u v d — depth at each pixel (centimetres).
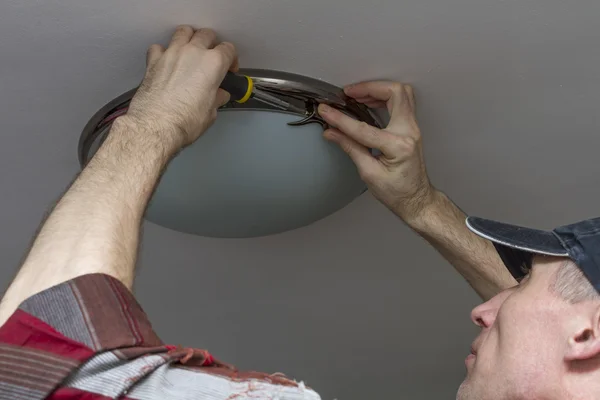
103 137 150
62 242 101
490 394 112
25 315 90
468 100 147
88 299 93
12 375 87
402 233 192
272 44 131
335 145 143
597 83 142
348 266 208
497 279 164
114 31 126
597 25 127
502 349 111
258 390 97
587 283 105
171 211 153
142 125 119
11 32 126
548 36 130
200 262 205
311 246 197
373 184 149
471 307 231
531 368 106
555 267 109
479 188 179
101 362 89
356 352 260
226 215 153
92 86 139
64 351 89
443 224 162
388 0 121
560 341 104
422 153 147
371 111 149
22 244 196
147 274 211
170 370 94
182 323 241
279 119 136
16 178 168
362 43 131
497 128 156
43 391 86
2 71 135
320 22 126
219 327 243
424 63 137
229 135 136
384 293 223
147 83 124
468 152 164
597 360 102
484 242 166
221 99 129
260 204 150
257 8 122
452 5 123
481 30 129
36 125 150
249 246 196
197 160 137
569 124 154
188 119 122
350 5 122
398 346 256
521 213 189
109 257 100
